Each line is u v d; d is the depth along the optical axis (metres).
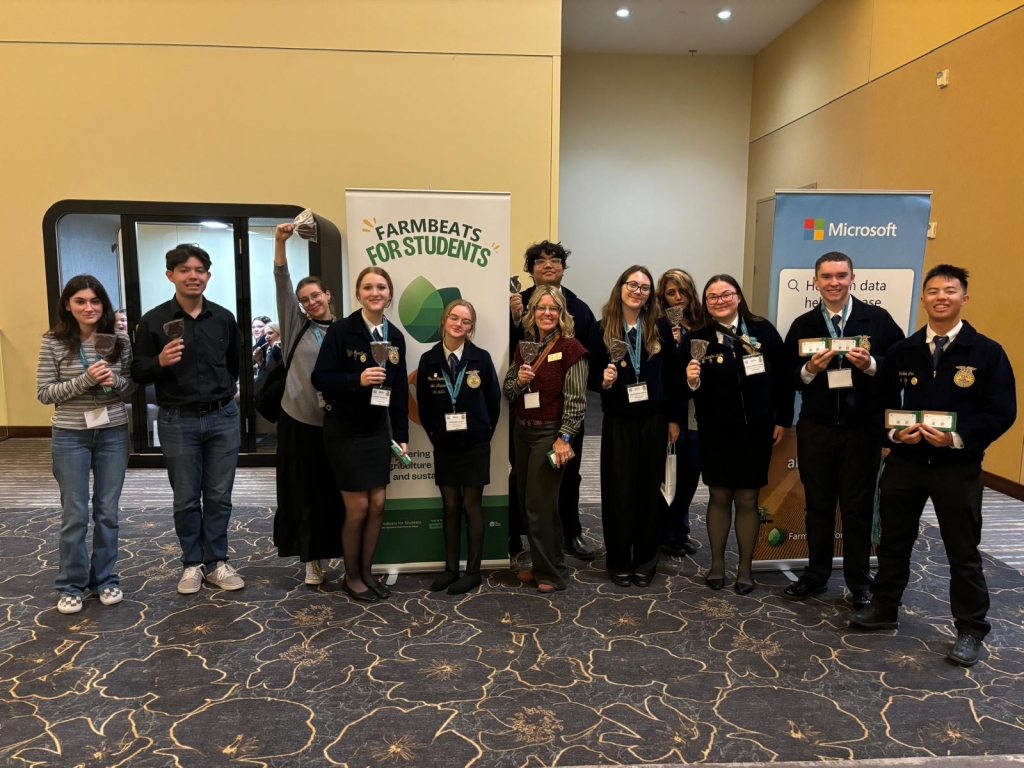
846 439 3.09
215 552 3.40
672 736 2.25
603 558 3.88
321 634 2.94
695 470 3.89
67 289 2.96
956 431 2.62
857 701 2.45
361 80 5.99
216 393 3.25
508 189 6.22
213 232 5.98
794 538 3.69
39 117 5.88
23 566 3.64
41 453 5.97
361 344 3.09
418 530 3.58
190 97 5.91
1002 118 4.99
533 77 6.09
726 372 3.21
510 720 2.33
